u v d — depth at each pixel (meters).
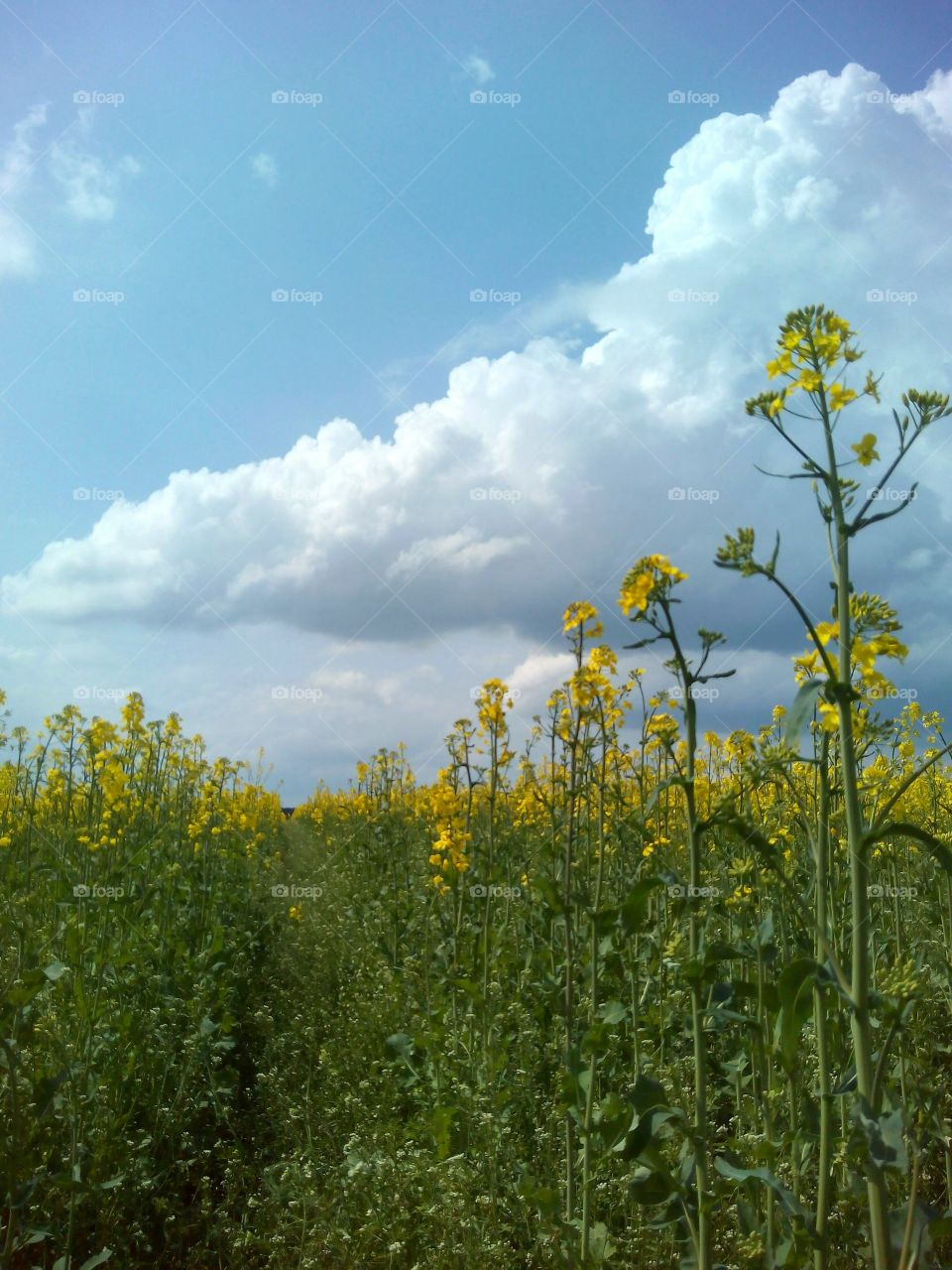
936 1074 3.55
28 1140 3.79
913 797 6.36
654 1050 4.72
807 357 2.76
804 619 2.59
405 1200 4.18
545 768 7.59
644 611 2.90
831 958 2.66
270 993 7.75
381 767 11.94
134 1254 4.16
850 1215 3.29
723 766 6.30
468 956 6.15
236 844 10.97
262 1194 4.59
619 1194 3.99
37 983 3.83
